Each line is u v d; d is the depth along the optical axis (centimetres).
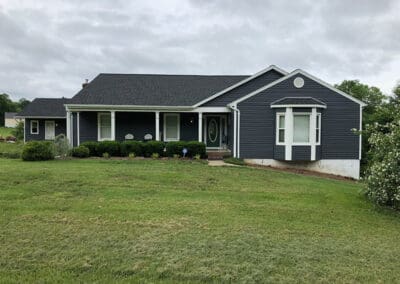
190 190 921
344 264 469
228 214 693
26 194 817
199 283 404
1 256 462
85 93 1950
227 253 488
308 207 783
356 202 877
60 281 397
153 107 1855
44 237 533
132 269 431
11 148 1917
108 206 725
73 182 957
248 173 1259
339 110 1669
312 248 523
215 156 1772
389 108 1071
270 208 758
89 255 470
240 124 1672
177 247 505
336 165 1673
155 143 1722
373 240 579
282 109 1628
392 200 842
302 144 1609
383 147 875
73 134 2052
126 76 2219
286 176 1271
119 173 1111
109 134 2000
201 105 1872
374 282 420
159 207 727
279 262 466
